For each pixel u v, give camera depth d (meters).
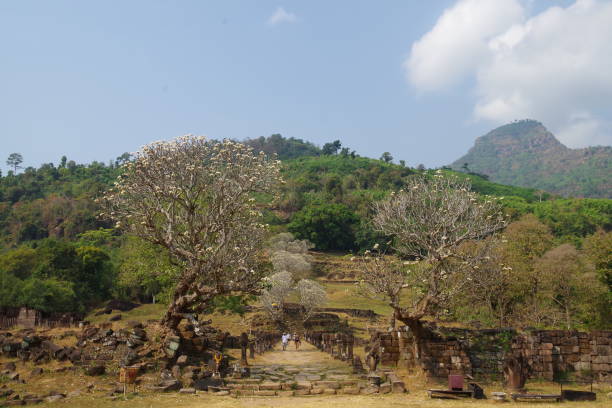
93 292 67.38
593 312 37.88
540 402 17.19
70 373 20.33
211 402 16.88
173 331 23.20
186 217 26.31
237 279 24.77
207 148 26.39
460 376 18.23
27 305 51.06
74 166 186.25
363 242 112.12
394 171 181.50
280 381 20.78
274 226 116.12
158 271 33.47
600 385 20.66
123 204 25.52
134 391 18.44
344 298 84.94
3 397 17.30
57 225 132.75
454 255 23.77
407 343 24.02
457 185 27.19
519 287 38.44
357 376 22.33
